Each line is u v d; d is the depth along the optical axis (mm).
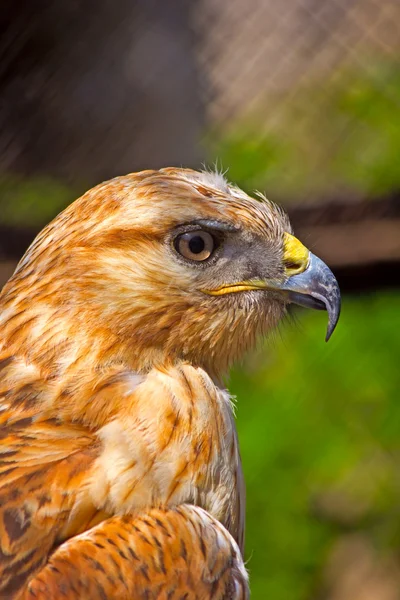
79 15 13312
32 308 5930
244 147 14438
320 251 13773
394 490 12789
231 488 6129
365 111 14617
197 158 14367
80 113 13633
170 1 14164
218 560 5656
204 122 14555
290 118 14680
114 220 5996
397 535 12562
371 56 15094
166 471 5754
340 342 13742
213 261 6293
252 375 13656
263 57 14773
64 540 5445
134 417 5777
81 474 5562
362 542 12578
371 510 12727
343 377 13570
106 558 5344
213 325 6324
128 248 5984
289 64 14828
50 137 13445
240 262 6406
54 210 13148
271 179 14180
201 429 5941
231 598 5633
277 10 14750
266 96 14734
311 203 14031
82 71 13547
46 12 13109
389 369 13594
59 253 5953
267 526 12578
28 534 5352
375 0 15000
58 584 5203
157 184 6176
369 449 13078
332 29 14852
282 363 13656
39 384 5832
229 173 13469
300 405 13352
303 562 12375
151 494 5691
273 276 6617
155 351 6059
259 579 12242
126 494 5609
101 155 13844
